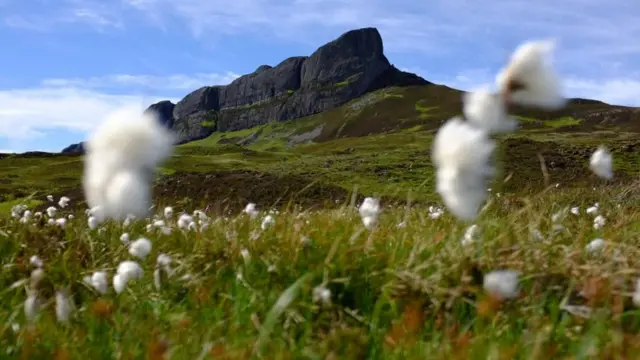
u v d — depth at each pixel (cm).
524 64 29
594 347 35
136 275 43
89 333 42
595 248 52
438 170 31
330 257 48
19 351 38
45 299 50
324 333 41
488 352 36
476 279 46
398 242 54
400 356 37
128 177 25
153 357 35
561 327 40
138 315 44
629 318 42
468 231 52
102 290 45
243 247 55
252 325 42
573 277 45
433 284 45
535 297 44
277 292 46
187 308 47
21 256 60
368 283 47
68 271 53
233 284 49
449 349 36
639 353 35
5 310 46
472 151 30
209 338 39
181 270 52
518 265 47
